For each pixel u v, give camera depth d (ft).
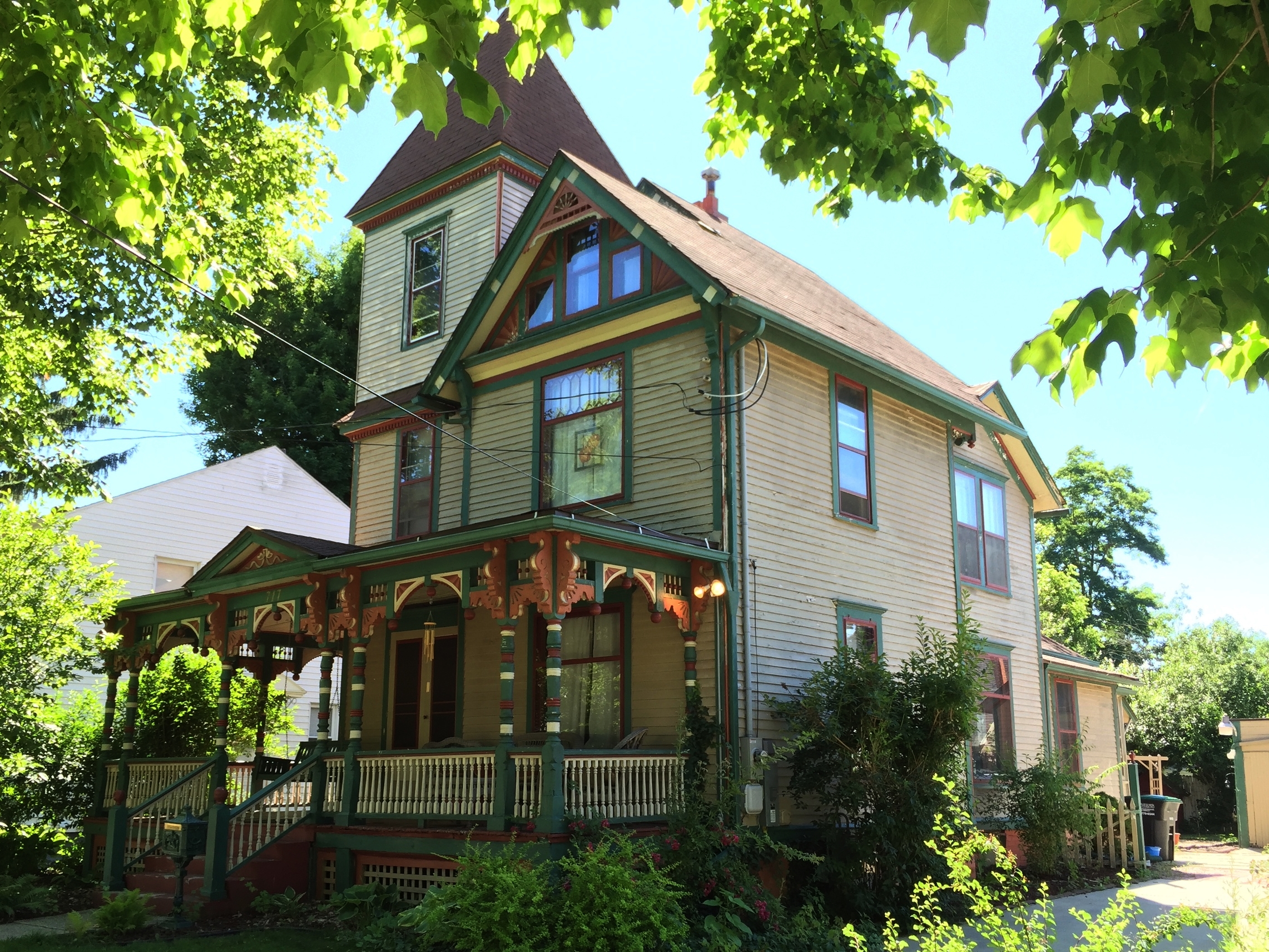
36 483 45.06
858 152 28.07
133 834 47.09
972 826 24.72
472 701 50.03
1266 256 13.96
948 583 56.70
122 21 26.86
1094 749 73.82
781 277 57.11
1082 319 14.84
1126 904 20.84
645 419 45.85
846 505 49.85
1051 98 15.25
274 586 45.83
